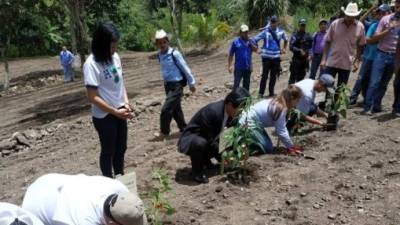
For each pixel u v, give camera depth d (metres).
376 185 4.94
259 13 23.38
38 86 21.17
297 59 9.90
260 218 4.47
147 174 5.72
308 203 4.70
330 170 5.36
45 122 12.43
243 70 9.45
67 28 35.31
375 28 7.75
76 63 24.70
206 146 5.15
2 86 21.64
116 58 4.69
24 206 2.94
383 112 7.43
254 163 5.62
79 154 7.35
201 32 24.95
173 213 4.48
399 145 5.94
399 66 6.86
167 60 7.19
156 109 9.57
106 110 4.55
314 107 6.78
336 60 7.10
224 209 4.68
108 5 29.92
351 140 6.24
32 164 7.25
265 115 5.71
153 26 39.09
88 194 2.84
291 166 5.51
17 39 33.19
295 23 22.55
